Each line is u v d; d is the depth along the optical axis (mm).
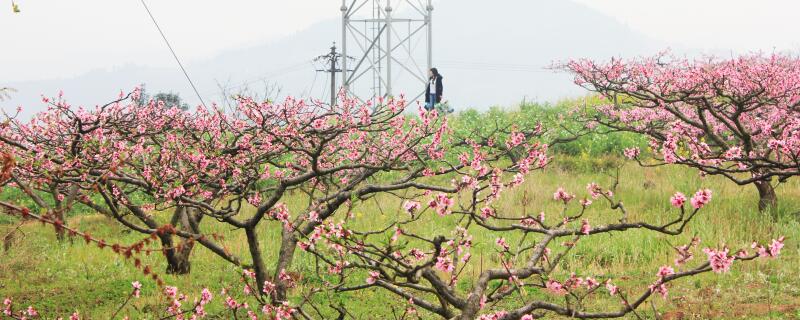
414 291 24484
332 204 18625
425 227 32562
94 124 21969
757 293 22578
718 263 11117
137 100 25906
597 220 33875
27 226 37344
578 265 27141
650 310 21625
